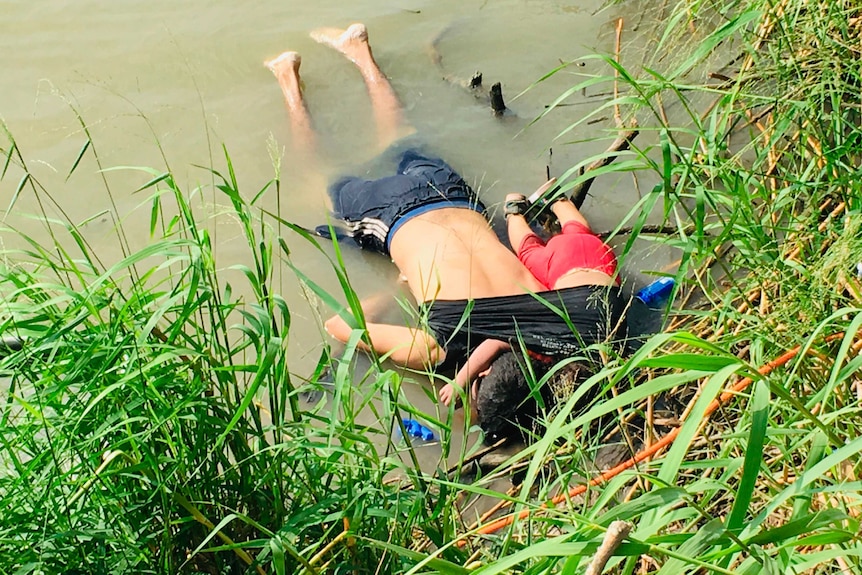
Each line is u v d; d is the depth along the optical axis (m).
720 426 2.61
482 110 4.85
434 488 2.99
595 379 1.70
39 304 2.12
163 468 2.12
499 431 3.33
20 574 1.89
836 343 2.39
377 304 3.94
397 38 5.42
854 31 3.08
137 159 4.60
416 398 3.62
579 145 4.56
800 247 2.64
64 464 2.21
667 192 2.30
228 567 2.21
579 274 3.58
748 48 3.03
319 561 2.18
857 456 2.08
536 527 2.43
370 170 4.53
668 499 1.36
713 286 3.31
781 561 1.39
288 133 4.76
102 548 2.03
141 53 5.29
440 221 3.97
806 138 2.85
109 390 1.89
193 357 2.19
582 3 5.63
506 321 3.46
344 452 2.08
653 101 4.40
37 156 4.59
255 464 2.22
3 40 5.39
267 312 2.06
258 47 5.31
